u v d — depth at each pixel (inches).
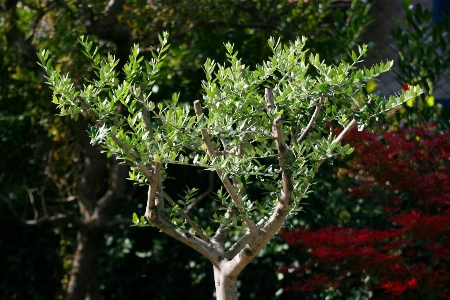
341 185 199.5
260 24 198.2
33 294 250.1
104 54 211.2
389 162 160.2
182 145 80.0
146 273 241.1
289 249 208.8
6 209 249.6
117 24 182.2
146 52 195.0
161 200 85.7
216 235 93.1
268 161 211.3
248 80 82.9
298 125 90.5
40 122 242.1
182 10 199.5
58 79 77.0
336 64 186.9
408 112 184.9
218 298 87.4
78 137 205.6
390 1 237.6
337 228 163.9
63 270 250.8
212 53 205.6
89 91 77.9
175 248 236.5
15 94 247.1
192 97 222.2
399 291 139.6
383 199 183.2
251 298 219.3
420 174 168.2
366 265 149.1
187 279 235.1
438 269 166.7
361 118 81.7
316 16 200.5
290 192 75.2
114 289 245.6
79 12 201.0
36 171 250.4
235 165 79.8
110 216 209.3
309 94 82.1
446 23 195.8
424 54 195.0
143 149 76.4
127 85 77.4
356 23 191.3
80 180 225.1
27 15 234.8
